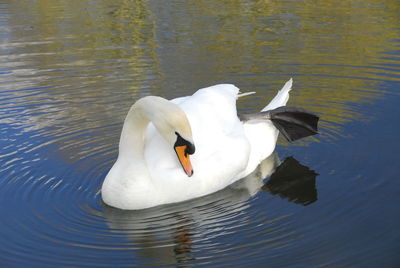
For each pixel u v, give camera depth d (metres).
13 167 7.05
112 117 8.42
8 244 5.54
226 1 14.76
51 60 10.83
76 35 12.19
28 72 10.29
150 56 10.85
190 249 5.42
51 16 13.70
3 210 6.16
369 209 6.02
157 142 6.38
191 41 11.61
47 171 6.96
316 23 12.54
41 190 6.56
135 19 13.25
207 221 5.94
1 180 6.75
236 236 5.62
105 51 11.20
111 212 6.16
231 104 7.21
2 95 9.34
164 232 5.75
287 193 6.49
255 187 6.71
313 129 7.59
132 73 10.05
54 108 8.81
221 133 6.77
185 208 6.24
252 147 7.27
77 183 6.71
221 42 11.49
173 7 14.27
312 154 7.36
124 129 6.14
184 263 5.18
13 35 12.28
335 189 6.47
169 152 6.33
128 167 6.15
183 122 5.68
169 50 11.13
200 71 10.06
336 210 6.03
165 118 5.72
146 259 5.28
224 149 6.64
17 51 11.33
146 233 5.73
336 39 11.46
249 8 13.98
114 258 5.30
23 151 7.48
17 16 13.73
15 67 10.51
